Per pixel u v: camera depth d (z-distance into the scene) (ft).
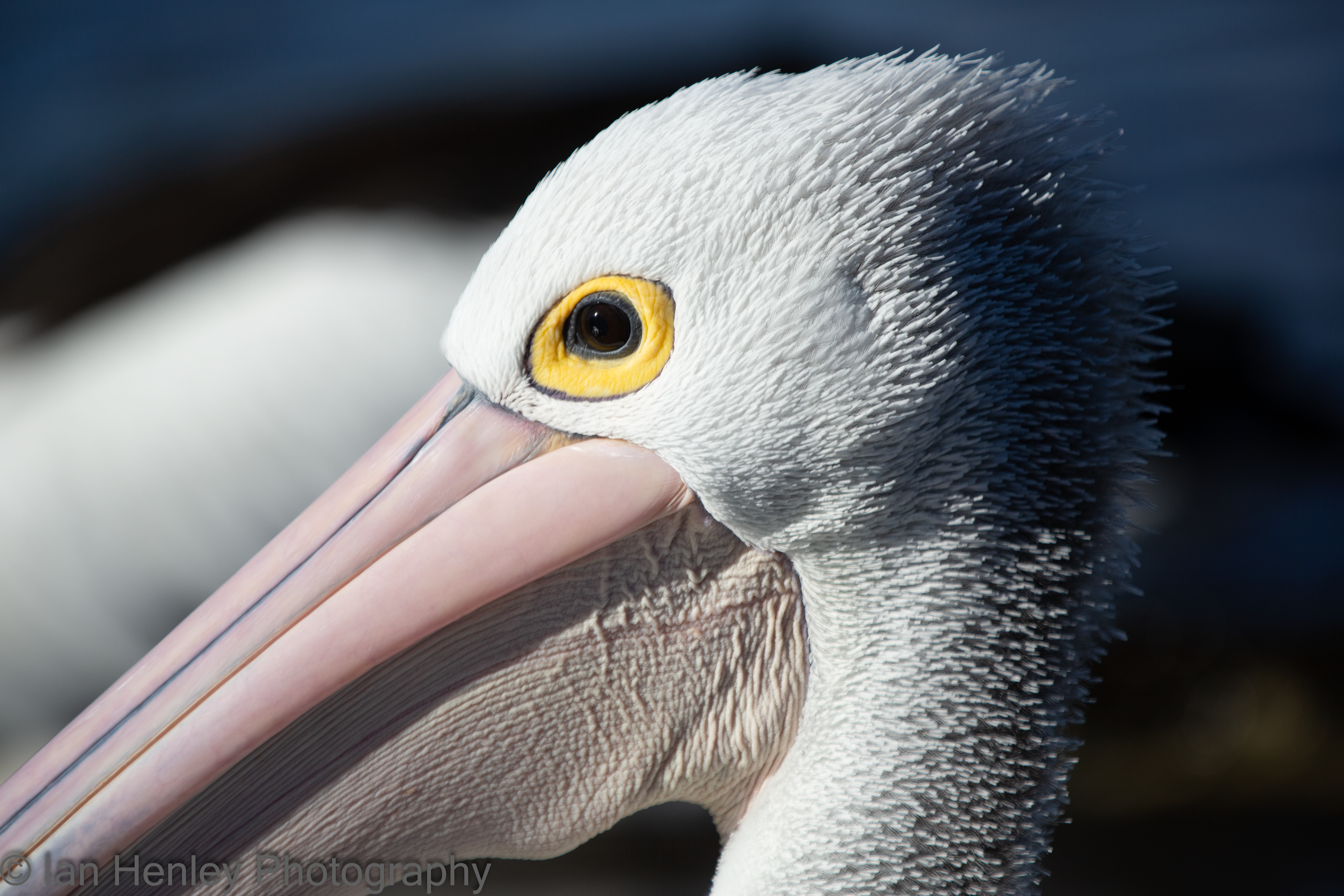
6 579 8.05
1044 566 4.68
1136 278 4.70
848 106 4.66
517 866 6.58
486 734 4.74
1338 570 8.50
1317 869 6.44
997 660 4.68
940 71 4.68
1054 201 4.67
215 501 8.20
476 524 4.70
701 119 4.66
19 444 8.29
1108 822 7.09
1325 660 8.03
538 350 4.69
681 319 4.65
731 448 4.65
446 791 4.74
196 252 9.11
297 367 8.29
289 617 4.70
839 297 4.64
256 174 9.48
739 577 4.73
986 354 4.65
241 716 4.68
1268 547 8.76
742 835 4.76
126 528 8.15
